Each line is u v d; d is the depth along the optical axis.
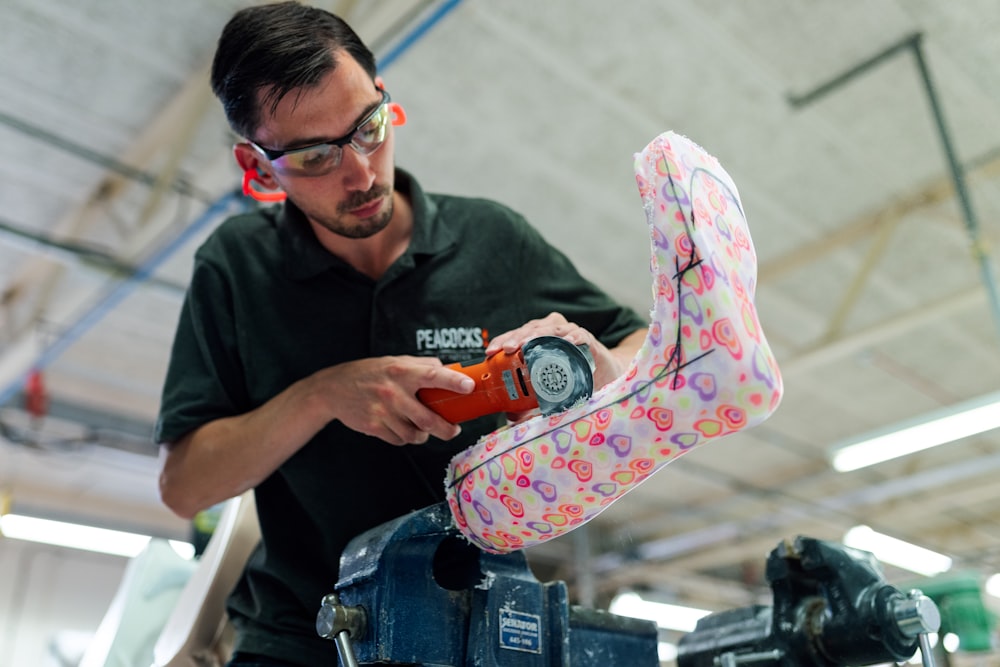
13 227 4.20
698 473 7.63
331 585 1.07
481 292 1.18
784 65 3.83
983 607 1.25
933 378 6.37
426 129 4.02
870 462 5.84
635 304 5.46
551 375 0.74
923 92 3.98
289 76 0.98
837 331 5.11
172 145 4.02
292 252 1.16
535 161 4.25
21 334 5.04
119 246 4.61
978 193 4.62
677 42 3.66
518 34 3.56
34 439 6.04
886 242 4.76
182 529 7.59
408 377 0.88
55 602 7.21
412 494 1.09
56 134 3.99
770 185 4.53
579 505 0.75
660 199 0.66
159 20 3.47
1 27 3.44
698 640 1.00
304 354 1.14
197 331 1.14
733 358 0.64
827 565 0.89
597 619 0.90
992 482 7.96
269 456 1.02
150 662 1.42
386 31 3.24
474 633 0.79
